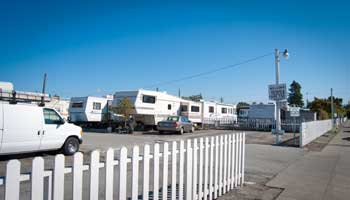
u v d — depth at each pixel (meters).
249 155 11.15
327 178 7.03
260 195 5.48
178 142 4.33
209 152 5.08
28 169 7.73
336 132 28.41
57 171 2.70
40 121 9.67
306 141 15.74
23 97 13.39
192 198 4.57
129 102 24.67
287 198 5.30
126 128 24.38
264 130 31.61
